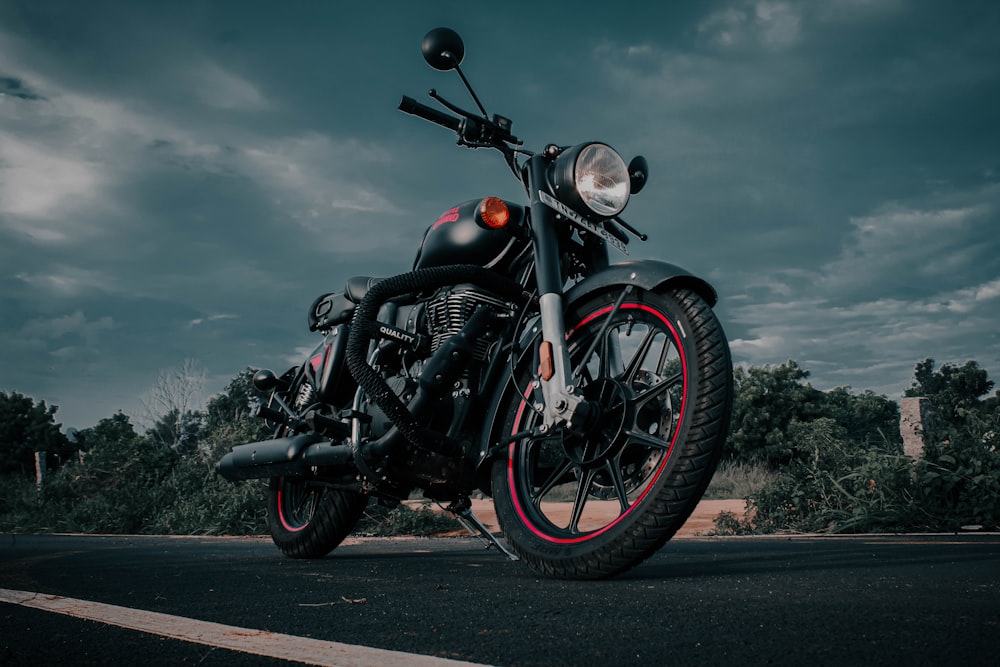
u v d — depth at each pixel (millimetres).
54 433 29562
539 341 2396
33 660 1075
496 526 6680
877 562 2463
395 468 2539
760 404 20984
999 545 3434
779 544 3822
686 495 1885
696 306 2059
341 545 4336
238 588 1901
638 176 2713
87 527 8500
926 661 970
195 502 8000
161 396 19859
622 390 2146
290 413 3350
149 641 1193
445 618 1381
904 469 5402
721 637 1153
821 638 1126
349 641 1188
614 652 1075
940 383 29703
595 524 5652
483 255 2633
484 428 2477
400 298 2877
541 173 2441
